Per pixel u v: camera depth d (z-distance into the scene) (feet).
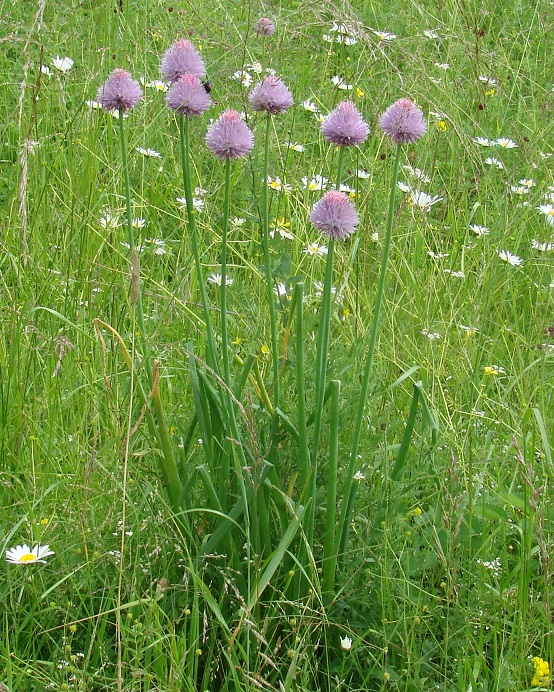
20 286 6.07
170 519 5.15
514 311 7.06
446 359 6.55
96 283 6.29
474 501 5.55
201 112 4.90
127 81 5.02
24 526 5.21
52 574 5.06
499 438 6.12
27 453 5.60
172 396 5.93
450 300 6.92
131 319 6.11
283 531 5.08
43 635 4.92
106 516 5.11
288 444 5.29
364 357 6.23
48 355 5.87
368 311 6.63
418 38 9.07
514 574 5.26
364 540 5.27
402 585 5.12
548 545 5.34
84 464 5.51
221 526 4.98
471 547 5.42
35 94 5.79
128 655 4.88
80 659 4.90
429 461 5.54
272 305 5.04
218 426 5.12
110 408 5.62
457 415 6.19
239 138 4.86
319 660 5.09
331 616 5.11
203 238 7.23
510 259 7.18
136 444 5.63
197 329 6.29
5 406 5.64
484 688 4.89
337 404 4.91
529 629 5.09
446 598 5.12
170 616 5.07
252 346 5.93
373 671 4.97
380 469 5.47
